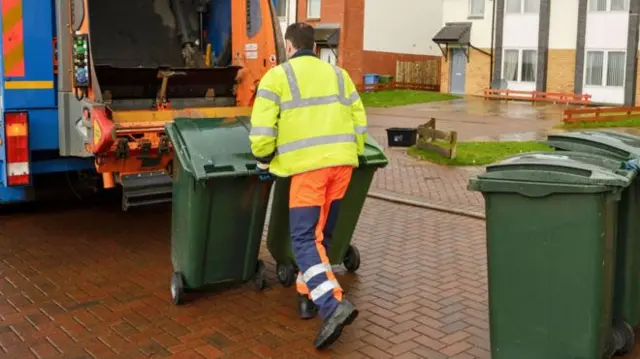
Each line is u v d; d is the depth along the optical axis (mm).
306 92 4203
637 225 4102
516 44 29109
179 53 7648
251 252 4930
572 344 3582
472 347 4273
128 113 5965
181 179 4684
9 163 6242
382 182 10078
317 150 4164
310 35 4359
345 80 4391
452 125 19266
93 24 7277
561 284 3553
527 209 3566
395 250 6402
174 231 4957
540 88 28406
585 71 27281
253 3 6730
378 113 22969
